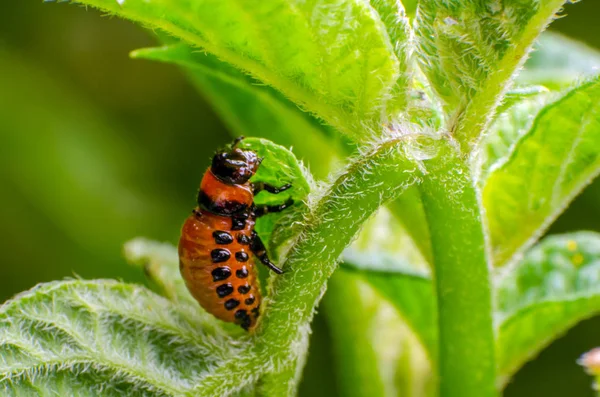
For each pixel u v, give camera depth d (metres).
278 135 0.11
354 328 0.10
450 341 0.09
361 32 0.08
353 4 0.08
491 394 0.09
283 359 0.08
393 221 0.10
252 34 0.08
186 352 0.08
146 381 0.08
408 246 0.10
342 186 0.08
